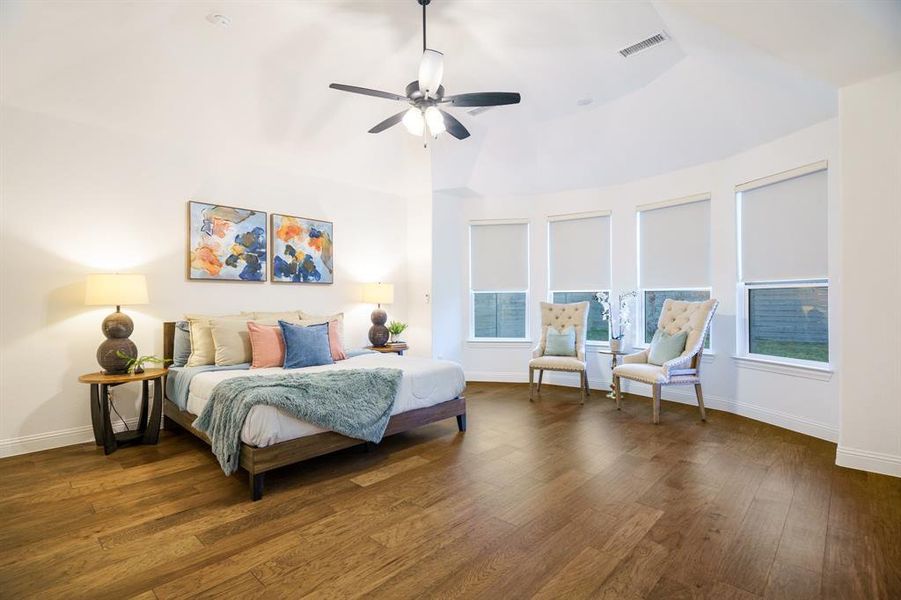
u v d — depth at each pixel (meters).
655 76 3.86
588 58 3.52
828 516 2.17
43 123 3.23
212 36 3.19
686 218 4.58
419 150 5.18
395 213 5.62
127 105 3.44
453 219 5.88
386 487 2.58
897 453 2.65
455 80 3.85
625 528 2.09
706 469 2.80
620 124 4.51
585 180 5.28
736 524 2.11
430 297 5.58
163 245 3.79
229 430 2.49
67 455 3.11
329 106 4.18
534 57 3.49
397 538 2.02
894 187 2.65
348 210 5.14
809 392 3.47
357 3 2.83
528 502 2.37
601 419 4.03
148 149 3.72
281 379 2.87
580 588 1.66
